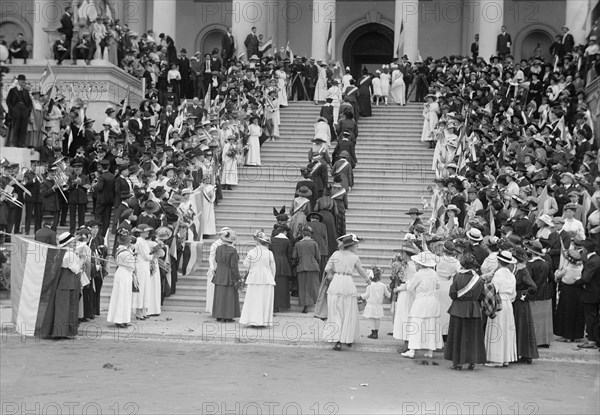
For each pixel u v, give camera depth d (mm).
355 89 29500
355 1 45094
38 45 37156
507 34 35812
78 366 13938
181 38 45750
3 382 12719
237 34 37875
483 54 36094
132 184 22953
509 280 14742
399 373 13852
